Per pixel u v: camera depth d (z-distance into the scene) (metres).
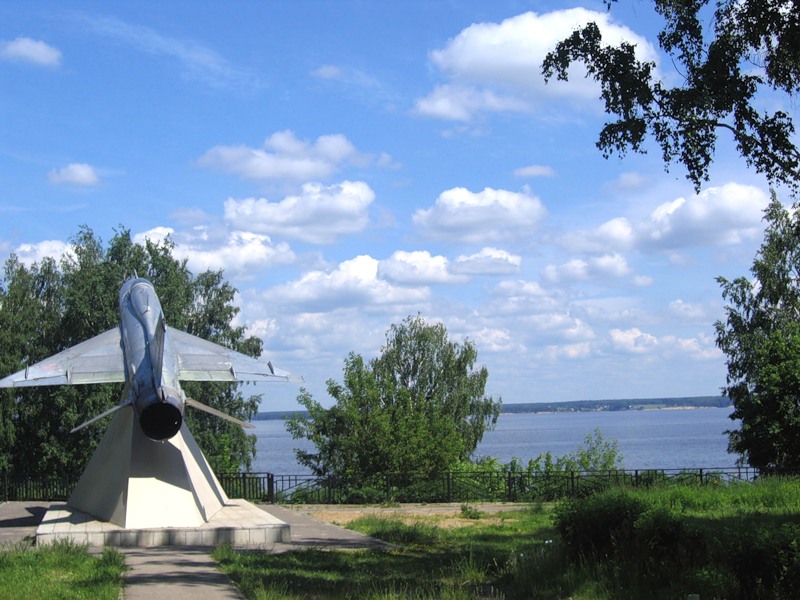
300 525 20.27
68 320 38.41
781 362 28.70
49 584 10.60
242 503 20.81
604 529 12.81
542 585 11.91
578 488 27.62
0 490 29.81
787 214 40.78
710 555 11.38
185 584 11.13
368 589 11.31
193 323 43.69
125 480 17.06
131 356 17.86
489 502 27.80
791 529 10.69
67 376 19.06
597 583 11.30
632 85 16.06
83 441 36.09
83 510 18.58
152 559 13.81
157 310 19.06
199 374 20.33
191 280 43.59
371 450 31.77
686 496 21.44
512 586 12.37
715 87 15.70
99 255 41.19
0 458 35.62
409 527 18.97
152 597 10.23
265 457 113.12
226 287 45.00
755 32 15.76
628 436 162.62
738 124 16.16
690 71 16.22
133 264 38.25
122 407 17.73
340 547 16.31
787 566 10.03
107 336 20.89
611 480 27.89
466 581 12.71
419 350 47.06
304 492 28.53
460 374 47.59
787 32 15.44
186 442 19.19
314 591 11.20
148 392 16.70
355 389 33.06
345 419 32.81
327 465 33.69
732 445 39.66
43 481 29.81
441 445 32.53
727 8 16.20
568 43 16.52
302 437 34.44
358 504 27.44
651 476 27.53
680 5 16.00
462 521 21.92
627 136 16.42
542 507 24.95
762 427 28.23
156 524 16.53
